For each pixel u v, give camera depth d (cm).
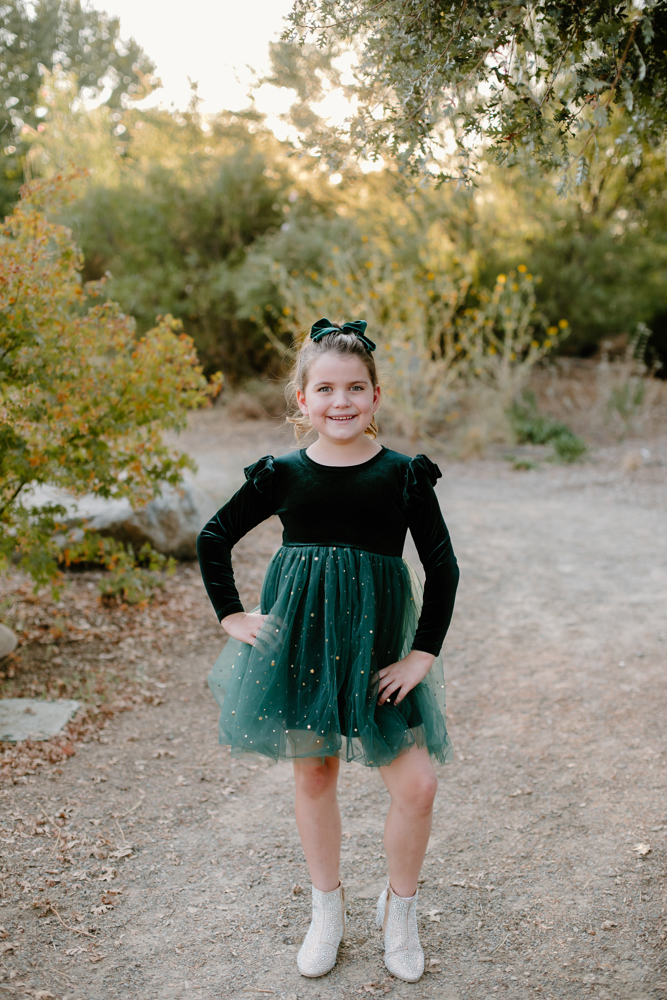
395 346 920
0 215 1045
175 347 393
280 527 632
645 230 1250
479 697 358
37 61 1177
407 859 192
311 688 185
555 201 1142
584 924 214
